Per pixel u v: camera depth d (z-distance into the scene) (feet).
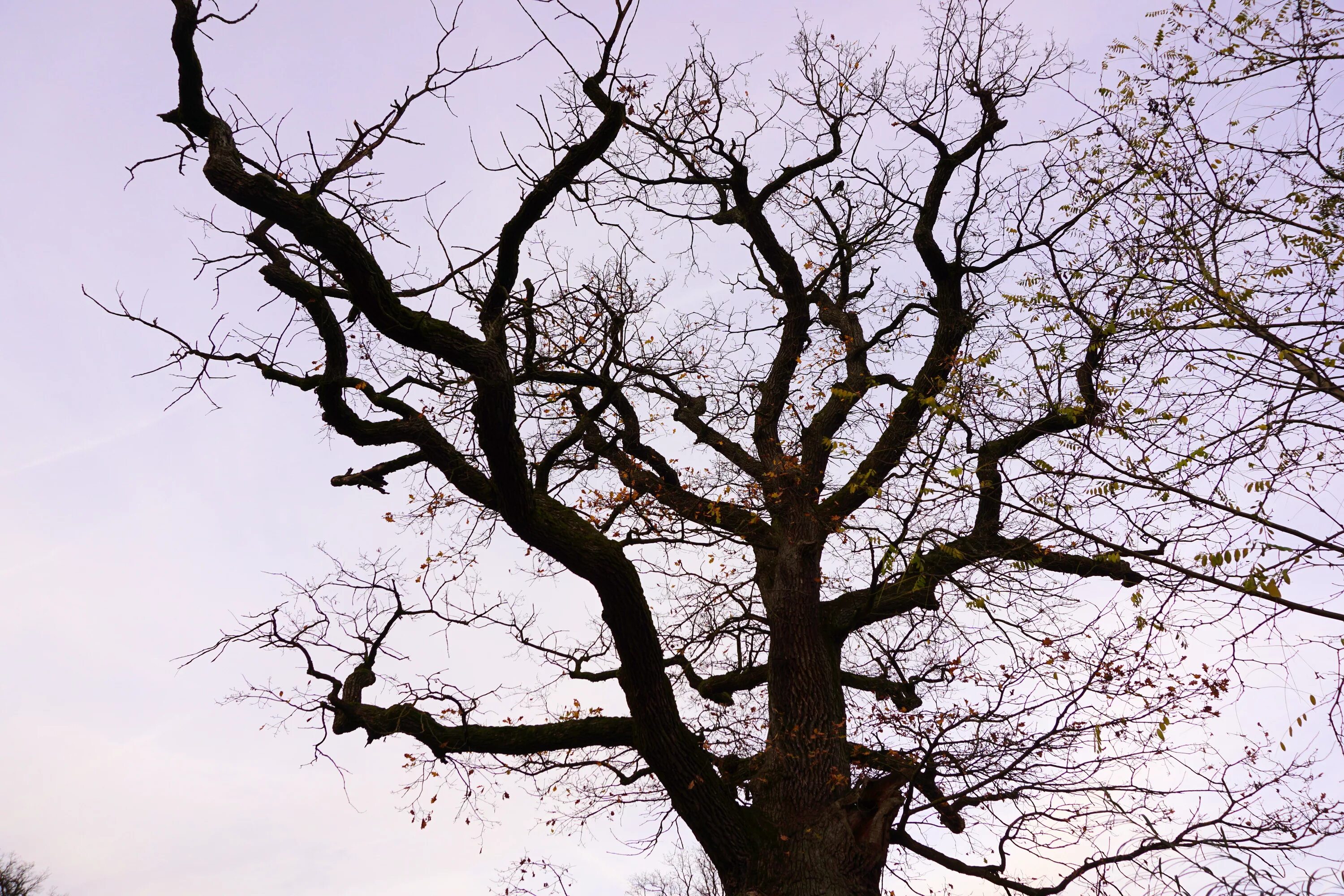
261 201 20.62
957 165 34.24
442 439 26.53
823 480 33.65
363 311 22.52
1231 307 18.28
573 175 23.03
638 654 26.23
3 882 80.28
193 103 20.77
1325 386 17.49
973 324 31.78
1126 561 22.09
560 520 26.00
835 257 38.22
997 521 27.96
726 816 26.76
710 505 32.68
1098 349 20.53
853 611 31.53
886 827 27.96
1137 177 21.71
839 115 36.78
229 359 22.49
